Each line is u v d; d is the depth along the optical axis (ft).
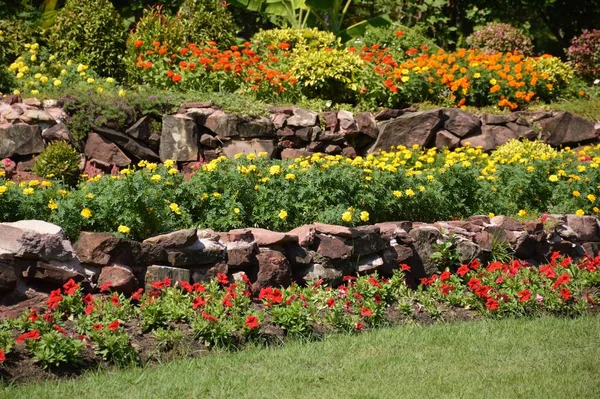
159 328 17.78
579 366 17.79
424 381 16.49
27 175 31.45
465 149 38.96
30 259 18.62
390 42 50.67
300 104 39.96
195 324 18.22
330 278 22.43
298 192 25.40
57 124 33.04
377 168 28.12
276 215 24.54
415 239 24.40
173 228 22.89
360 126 39.37
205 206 24.04
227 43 46.34
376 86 41.98
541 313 23.11
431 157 34.32
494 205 30.04
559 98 47.88
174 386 15.55
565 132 42.75
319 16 56.90
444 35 63.41
